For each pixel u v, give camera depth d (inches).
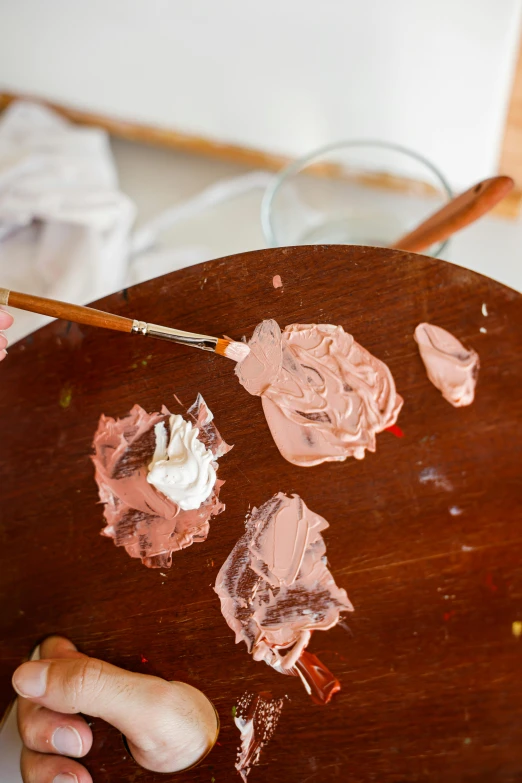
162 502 17.4
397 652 16.2
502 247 29.6
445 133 28.5
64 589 17.7
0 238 28.8
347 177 28.8
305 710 16.3
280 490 16.9
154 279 17.9
